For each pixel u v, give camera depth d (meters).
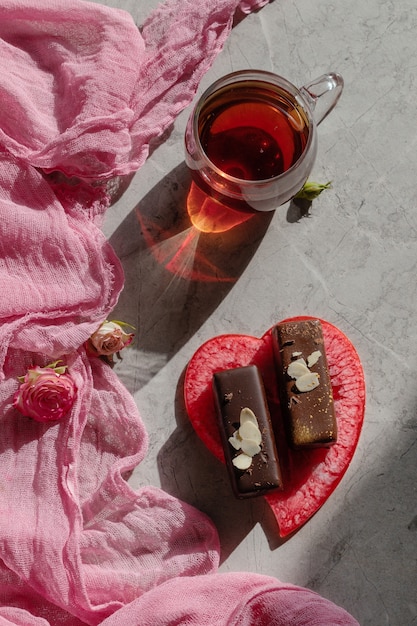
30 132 0.84
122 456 0.83
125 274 0.85
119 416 0.82
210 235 0.86
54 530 0.80
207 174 0.78
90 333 0.82
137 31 0.84
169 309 0.85
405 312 0.86
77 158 0.83
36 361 0.83
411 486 0.84
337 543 0.84
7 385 0.83
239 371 0.80
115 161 0.84
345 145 0.87
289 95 0.79
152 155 0.86
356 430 0.83
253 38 0.88
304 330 0.81
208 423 0.83
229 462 0.80
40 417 0.80
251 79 0.79
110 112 0.83
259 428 0.80
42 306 0.82
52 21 0.84
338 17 0.88
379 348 0.85
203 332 0.85
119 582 0.81
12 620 0.79
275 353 0.83
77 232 0.83
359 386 0.84
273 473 0.79
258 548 0.83
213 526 0.82
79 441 0.82
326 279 0.86
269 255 0.86
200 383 0.84
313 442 0.80
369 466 0.84
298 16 0.88
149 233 0.86
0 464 0.81
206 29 0.85
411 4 0.88
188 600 0.79
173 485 0.84
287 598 0.78
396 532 0.84
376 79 0.88
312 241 0.86
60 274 0.83
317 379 0.80
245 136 0.82
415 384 0.85
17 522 0.80
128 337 0.82
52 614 0.82
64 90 0.85
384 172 0.87
